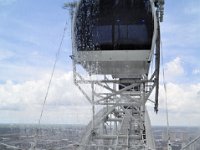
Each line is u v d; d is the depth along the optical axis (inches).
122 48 689.6
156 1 673.6
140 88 821.9
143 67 721.0
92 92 730.8
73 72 709.3
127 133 829.8
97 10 685.9
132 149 686.5
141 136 818.2
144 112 919.7
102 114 850.8
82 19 685.3
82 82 714.8
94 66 716.7
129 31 683.4
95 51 691.4
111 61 700.0
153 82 758.5
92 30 689.6
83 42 689.0
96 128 744.3
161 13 678.5
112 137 735.7
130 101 781.3
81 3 679.7
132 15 682.8
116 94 749.9
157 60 730.8
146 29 682.8
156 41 705.6
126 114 948.6
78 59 697.0
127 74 758.5
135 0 681.0
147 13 679.7
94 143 699.4
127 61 697.6
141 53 689.0
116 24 689.0
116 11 687.7
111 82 754.2
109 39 690.2
